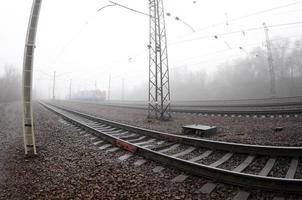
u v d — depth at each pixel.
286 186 4.92
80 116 22.23
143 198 4.96
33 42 8.30
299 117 14.82
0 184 5.87
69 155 8.27
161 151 8.92
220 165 7.06
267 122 14.22
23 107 8.23
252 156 7.49
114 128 14.39
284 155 7.10
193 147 9.15
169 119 18.45
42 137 11.49
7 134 12.57
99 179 6.05
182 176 6.12
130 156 8.05
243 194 4.96
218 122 15.77
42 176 6.34
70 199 5.00
